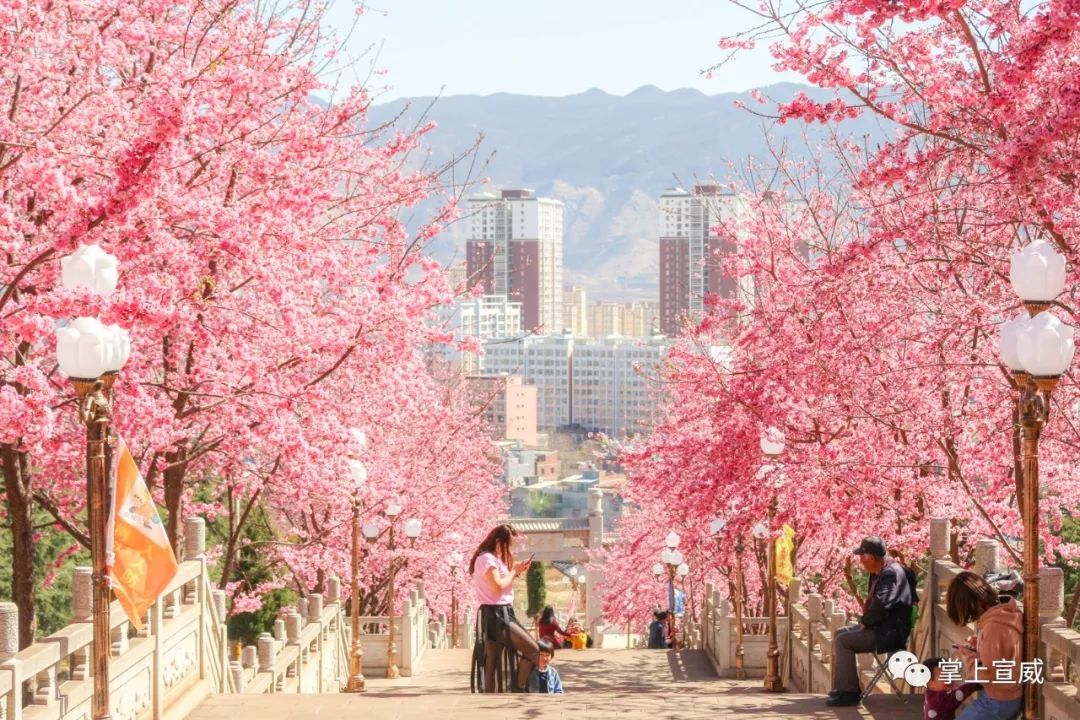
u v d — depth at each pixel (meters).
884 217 13.85
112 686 9.76
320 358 14.62
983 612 8.73
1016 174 10.01
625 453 21.38
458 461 34.62
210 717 11.43
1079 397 13.27
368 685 23.94
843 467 16.55
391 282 15.55
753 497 17.70
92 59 12.20
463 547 37.34
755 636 24.97
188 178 13.27
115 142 11.73
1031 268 7.98
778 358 16.75
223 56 12.40
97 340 8.20
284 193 13.68
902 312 14.80
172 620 11.65
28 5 11.06
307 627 19.75
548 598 109.06
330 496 20.42
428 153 18.20
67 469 15.63
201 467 18.34
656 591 44.50
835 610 17.47
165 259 12.52
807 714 11.41
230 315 14.89
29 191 12.61
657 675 25.38
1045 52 9.80
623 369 184.12
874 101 11.95
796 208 19.47
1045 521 16.09
